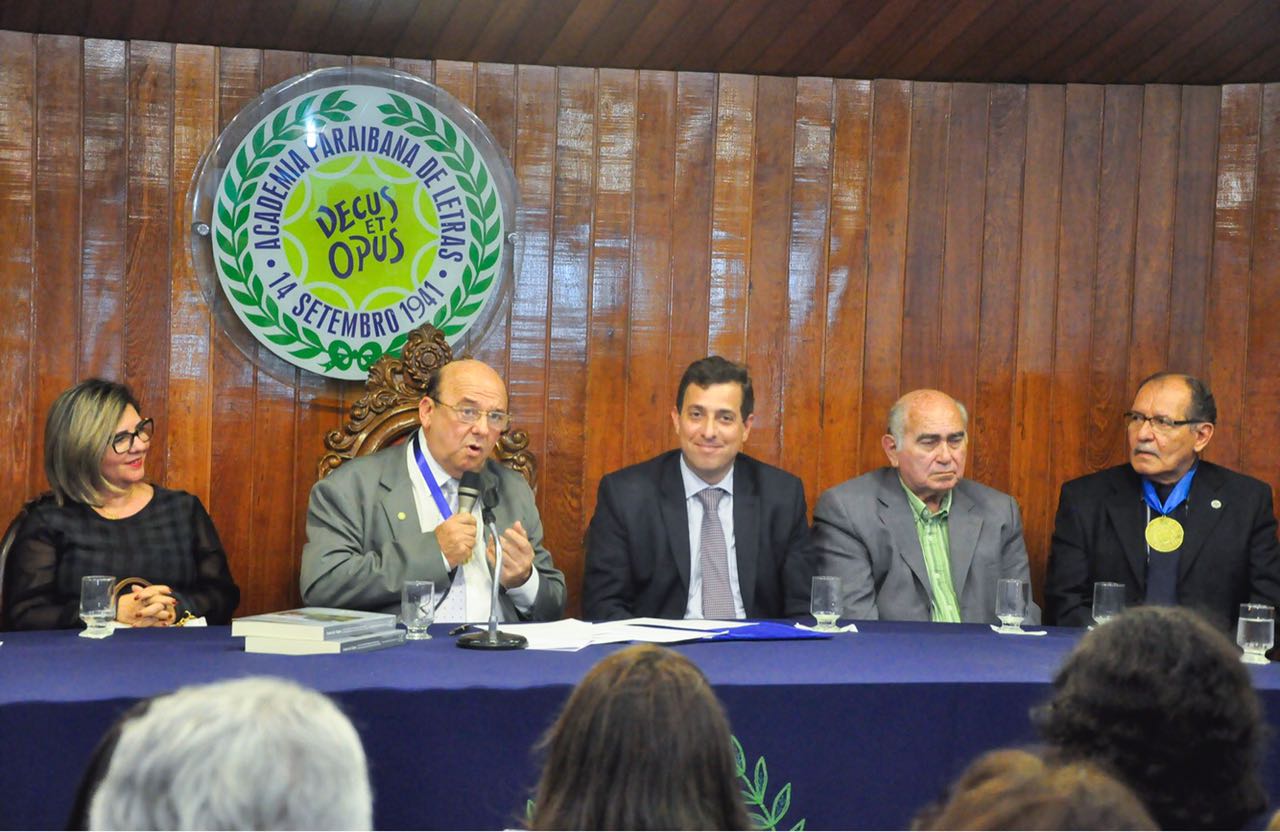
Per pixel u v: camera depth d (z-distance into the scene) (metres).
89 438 3.42
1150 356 4.38
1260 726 1.55
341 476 3.52
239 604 4.00
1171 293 4.37
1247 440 4.32
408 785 2.22
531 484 4.05
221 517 4.01
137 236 3.92
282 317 4.02
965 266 4.38
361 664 2.42
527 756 2.25
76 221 3.87
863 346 4.36
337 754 0.96
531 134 4.20
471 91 4.16
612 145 4.24
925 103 4.36
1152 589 3.94
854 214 4.34
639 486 3.75
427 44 4.01
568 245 4.23
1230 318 4.34
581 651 2.61
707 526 3.76
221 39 3.92
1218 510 3.95
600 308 4.25
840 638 2.88
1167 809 1.52
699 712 1.38
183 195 3.95
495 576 2.71
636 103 4.25
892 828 2.40
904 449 3.80
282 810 0.92
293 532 4.07
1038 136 4.38
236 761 0.92
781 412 4.34
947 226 4.37
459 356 4.19
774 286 4.32
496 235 4.17
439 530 3.25
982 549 3.80
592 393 4.25
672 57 4.15
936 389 4.37
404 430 3.93
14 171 3.82
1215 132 4.34
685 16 3.88
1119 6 3.83
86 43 3.87
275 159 4.00
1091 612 3.90
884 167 4.35
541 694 2.26
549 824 1.39
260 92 4.00
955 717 2.41
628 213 4.25
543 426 4.23
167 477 3.96
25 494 3.84
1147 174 4.37
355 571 3.34
